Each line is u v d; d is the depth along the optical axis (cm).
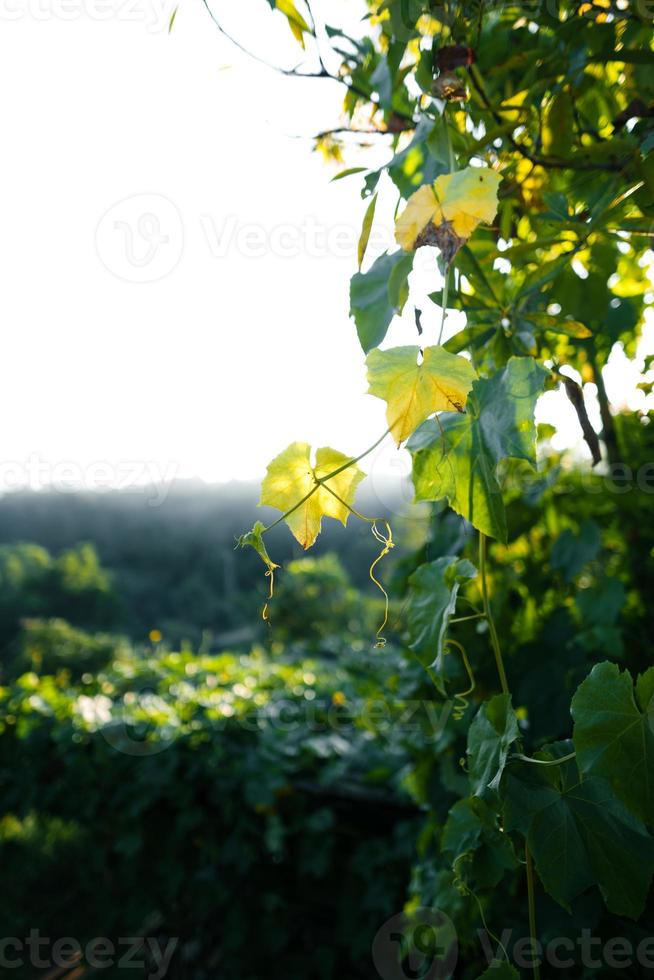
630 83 96
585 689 64
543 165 91
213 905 285
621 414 147
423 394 65
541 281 88
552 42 93
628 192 81
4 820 319
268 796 270
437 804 161
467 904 125
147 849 297
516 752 73
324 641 504
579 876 68
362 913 266
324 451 69
